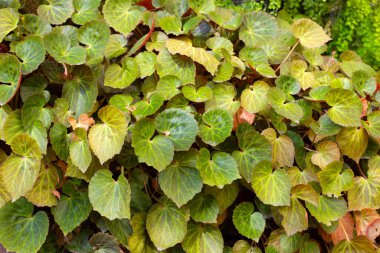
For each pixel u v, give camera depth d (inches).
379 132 36.6
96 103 34.5
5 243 31.8
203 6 40.2
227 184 35.3
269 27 40.9
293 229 35.2
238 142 35.1
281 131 36.0
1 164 33.3
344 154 37.3
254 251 36.4
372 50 75.0
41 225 32.4
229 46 38.1
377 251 36.9
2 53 33.4
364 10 73.7
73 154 32.0
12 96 31.9
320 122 36.8
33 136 32.4
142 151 31.6
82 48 33.8
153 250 34.3
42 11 37.3
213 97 35.9
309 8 75.0
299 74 39.5
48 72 33.9
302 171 36.8
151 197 34.9
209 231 35.2
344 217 37.8
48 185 32.5
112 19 37.2
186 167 33.0
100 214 33.7
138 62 36.0
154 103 33.2
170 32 36.4
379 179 37.2
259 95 36.4
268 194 34.1
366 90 38.9
